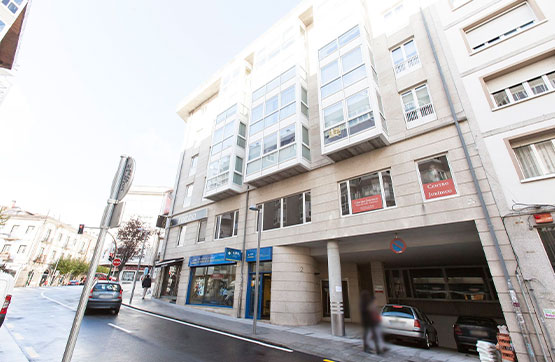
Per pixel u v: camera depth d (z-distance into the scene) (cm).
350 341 894
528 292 696
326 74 1327
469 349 884
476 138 901
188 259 1845
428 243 1041
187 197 2220
